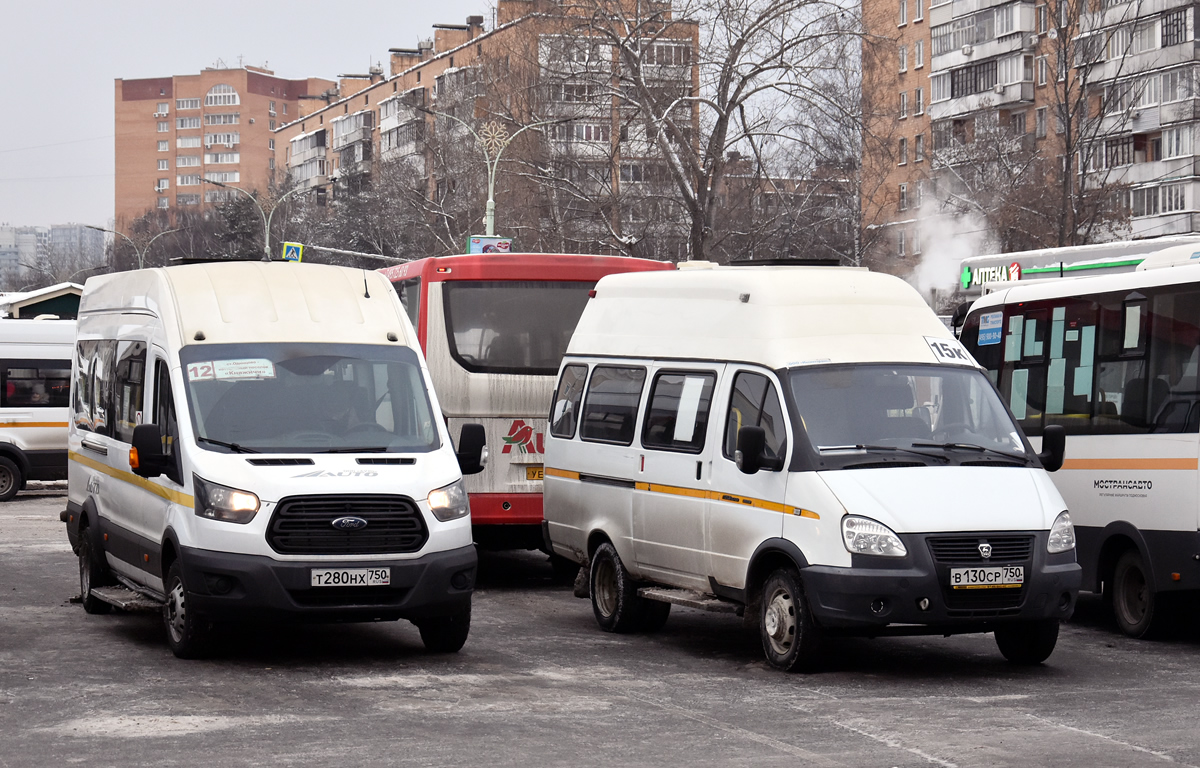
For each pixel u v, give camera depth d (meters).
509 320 15.59
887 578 9.39
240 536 9.73
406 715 8.41
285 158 142.38
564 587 15.83
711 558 10.83
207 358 10.78
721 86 37.16
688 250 41.50
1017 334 13.91
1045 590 9.64
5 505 27.30
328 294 11.52
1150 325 12.06
